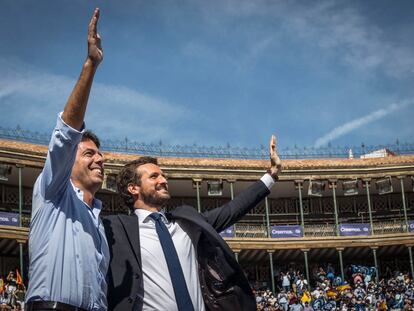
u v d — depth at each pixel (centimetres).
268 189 676
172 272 570
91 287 489
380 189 4747
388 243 4631
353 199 5025
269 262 4797
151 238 588
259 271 4772
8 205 4312
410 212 4994
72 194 506
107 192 4503
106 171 4250
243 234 4559
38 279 477
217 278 596
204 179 4550
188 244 600
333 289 4225
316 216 4972
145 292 564
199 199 4503
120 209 4556
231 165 4572
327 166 4725
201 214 646
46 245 482
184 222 612
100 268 508
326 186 4869
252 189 670
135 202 626
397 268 4853
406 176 4728
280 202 4991
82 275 486
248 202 662
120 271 559
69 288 478
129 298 549
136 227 586
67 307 475
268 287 4666
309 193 4700
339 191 4962
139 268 563
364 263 4894
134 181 626
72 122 472
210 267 600
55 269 478
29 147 4006
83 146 544
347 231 4650
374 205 5016
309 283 4712
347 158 4834
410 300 3888
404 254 4853
